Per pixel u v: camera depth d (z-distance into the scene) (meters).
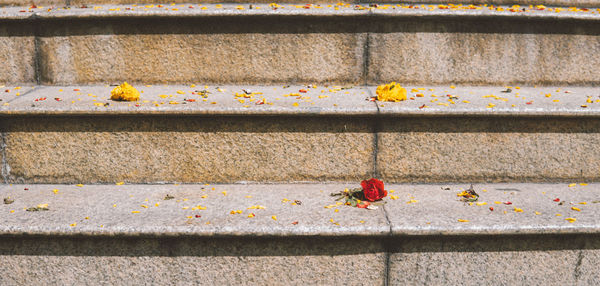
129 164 2.27
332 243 1.83
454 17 2.75
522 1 3.16
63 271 1.83
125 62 2.82
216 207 1.97
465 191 2.13
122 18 2.73
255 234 1.76
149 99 2.40
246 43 2.81
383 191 2.02
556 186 2.26
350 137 2.26
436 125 2.26
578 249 1.86
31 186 2.24
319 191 2.18
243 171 2.29
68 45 2.79
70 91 2.64
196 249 1.82
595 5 3.15
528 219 1.84
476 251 1.85
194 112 2.19
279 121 2.24
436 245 1.84
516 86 2.87
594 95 2.58
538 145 2.28
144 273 1.84
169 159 2.27
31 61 2.82
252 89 2.73
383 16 2.74
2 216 1.84
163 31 2.79
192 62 2.83
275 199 2.07
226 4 3.15
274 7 2.92
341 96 2.52
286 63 2.84
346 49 2.82
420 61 2.84
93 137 2.24
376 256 1.85
